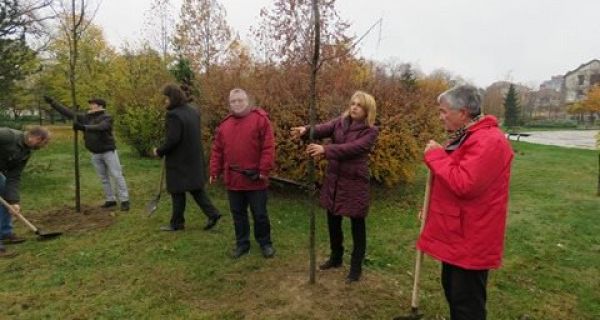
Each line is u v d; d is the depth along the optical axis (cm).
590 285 422
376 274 418
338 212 377
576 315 365
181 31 1513
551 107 7906
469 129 257
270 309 349
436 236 272
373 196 776
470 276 262
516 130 4747
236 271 421
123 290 387
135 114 1248
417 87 959
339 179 375
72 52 632
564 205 736
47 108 2545
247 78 829
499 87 6000
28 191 773
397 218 636
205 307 356
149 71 1664
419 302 367
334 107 700
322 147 357
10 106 930
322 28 624
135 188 809
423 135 817
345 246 496
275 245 495
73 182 860
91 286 396
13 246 498
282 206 679
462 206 255
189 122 507
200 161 527
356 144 360
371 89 753
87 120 641
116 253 471
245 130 433
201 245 492
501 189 250
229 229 552
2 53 817
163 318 340
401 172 788
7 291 387
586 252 511
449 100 263
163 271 423
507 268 456
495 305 376
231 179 444
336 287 382
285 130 709
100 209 658
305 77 722
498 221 253
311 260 382
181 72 959
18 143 482
